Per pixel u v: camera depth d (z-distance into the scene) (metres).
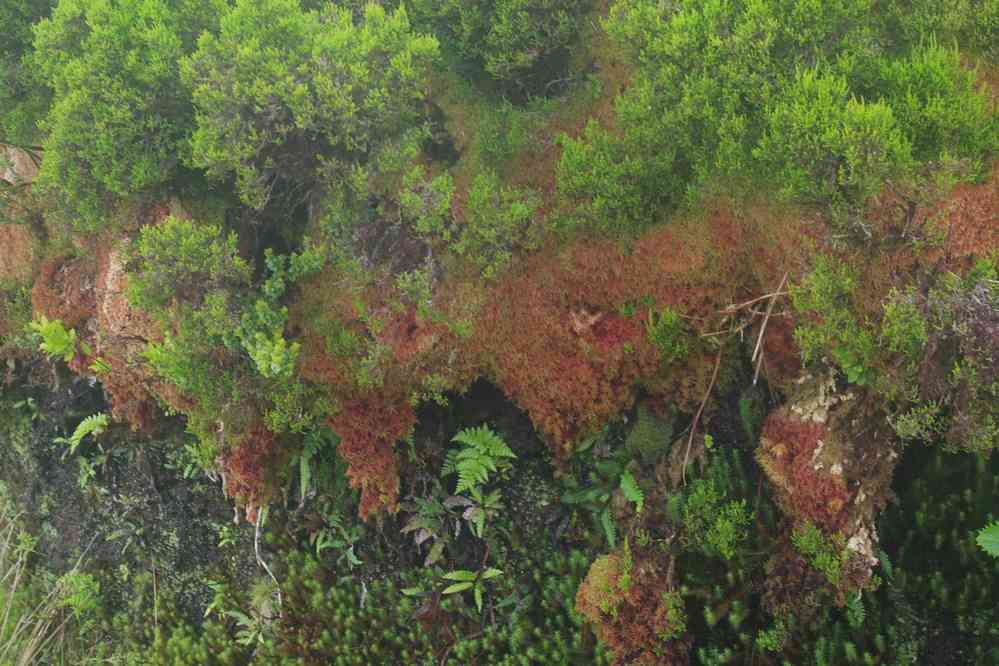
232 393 6.40
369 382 6.47
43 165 6.81
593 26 6.43
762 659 5.25
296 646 7.28
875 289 5.06
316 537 7.49
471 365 6.48
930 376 4.71
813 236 5.29
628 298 6.03
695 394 5.94
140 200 6.95
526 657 6.16
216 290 6.18
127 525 9.03
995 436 4.66
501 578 6.69
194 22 6.45
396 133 6.41
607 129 6.34
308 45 5.90
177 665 8.02
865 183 4.64
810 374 5.41
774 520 5.50
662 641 5.43
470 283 6.40
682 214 5.91
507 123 6.64
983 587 4.92
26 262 8.93
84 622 9.23
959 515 5.05
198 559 8.55
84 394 9.16
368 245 6.54
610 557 5.83
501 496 6.84
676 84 5.42
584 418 6.20
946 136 4.77
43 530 9.82
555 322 6.20
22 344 8.94
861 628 5.07
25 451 9.78
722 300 5.78
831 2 4.92
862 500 5.14
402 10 6.02
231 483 7.32
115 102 6.15
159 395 7.67
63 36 6.42
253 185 6.08
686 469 5.89
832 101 4.80
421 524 6.83
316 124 5.89
